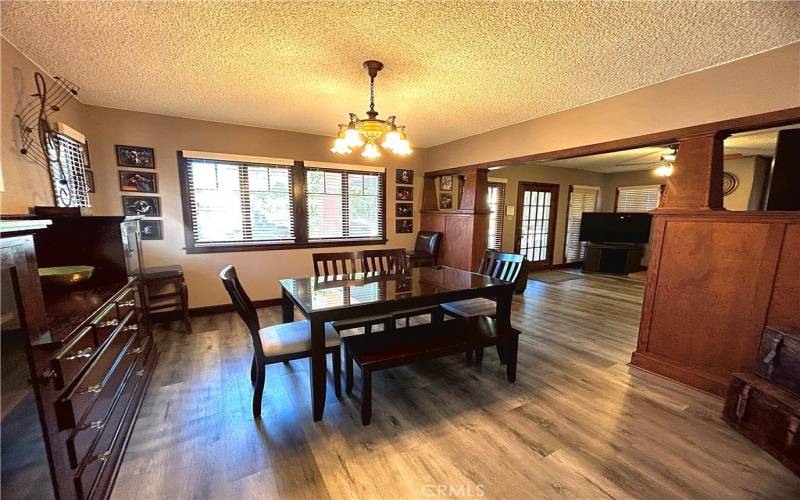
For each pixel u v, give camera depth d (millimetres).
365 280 2654
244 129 3902
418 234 5309
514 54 2109
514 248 6547
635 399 2191
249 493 1446
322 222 4527
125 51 2064
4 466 896
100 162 3260
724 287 2184
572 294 4996
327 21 1748
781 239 1941
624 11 1634
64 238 1963
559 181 6930
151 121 3455
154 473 1545
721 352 2217
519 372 2555
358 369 2617
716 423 1942
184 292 3270
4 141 1811
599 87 2639
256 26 1796
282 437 1802
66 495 1152
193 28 1810
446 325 2502
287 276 4340
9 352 934
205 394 2205
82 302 1629
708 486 1504
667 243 2451
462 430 1874
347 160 4602
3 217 1587
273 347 1988
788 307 1930
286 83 2615
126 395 1801
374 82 2578
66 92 2719
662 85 2486
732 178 5281
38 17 1670
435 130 4094
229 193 3936
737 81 2109
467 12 1660
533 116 3461
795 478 1551
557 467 1609
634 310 4195
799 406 1535
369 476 1549
